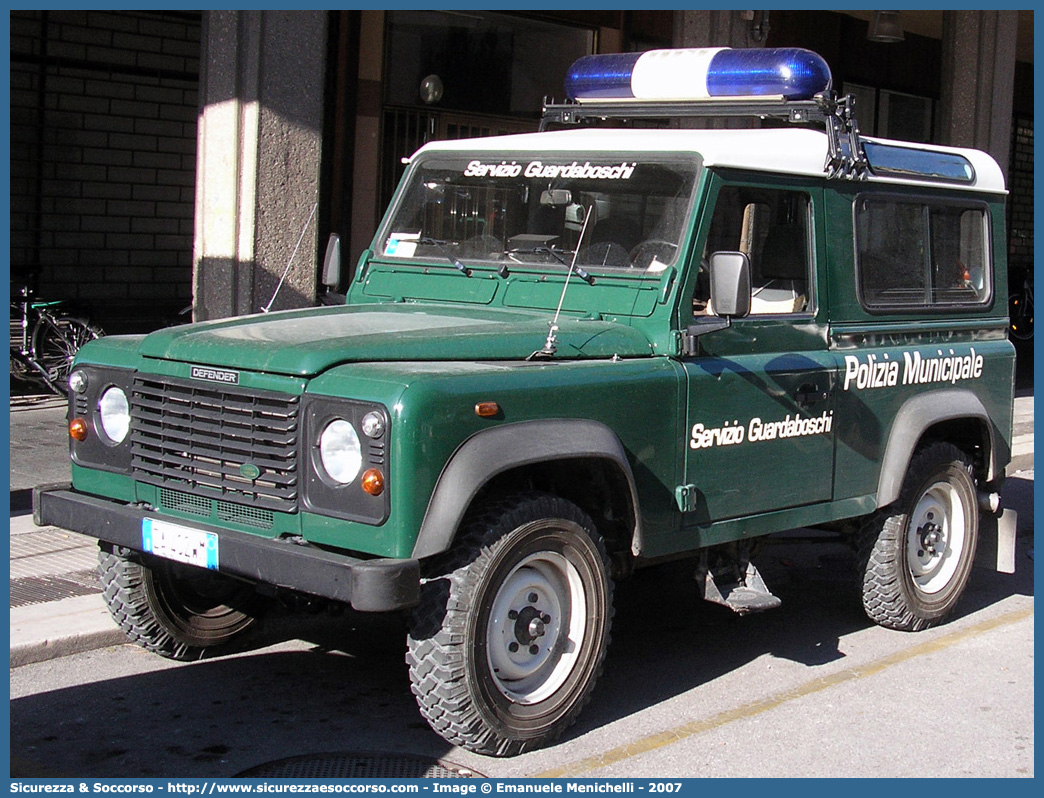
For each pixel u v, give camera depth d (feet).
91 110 41.88
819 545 27.86
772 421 18.43
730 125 37.42
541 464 15.98
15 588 20.90
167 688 17.76
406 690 17.95
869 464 20.30
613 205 18.08
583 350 16.39
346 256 39.70
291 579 14.32
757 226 18.47
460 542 14.87
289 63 30.25
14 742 15.66
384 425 13.92
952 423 22.65
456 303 18.92
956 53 45.47
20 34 39.88
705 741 16.38
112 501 16.94
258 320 17.40
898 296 21.13
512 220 19.04
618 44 46.19
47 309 39.60
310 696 17.58
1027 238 80.38
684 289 17.17
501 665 15.35
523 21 43.50
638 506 16.30
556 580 15.99
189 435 15.69
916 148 21.86
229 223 30.42
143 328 44.09
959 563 22.29
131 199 43.29
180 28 43.70
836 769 15.60
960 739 16.71
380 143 40.47
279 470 14.82
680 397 17.02
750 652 20.29
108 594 18.10
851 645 20.81
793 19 55.52
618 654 20.01
